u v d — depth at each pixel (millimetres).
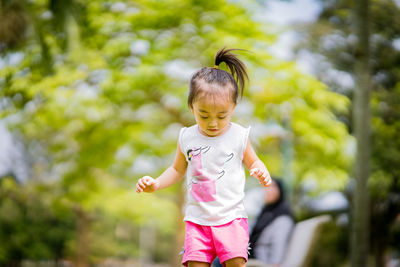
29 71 7828
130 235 33094
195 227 1941
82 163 9836
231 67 2082
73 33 7234
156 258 34156
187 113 8148
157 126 9281
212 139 1973
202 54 7723
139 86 7539
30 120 8547
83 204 10469
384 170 11648
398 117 11594
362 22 6816
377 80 11992
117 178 11906
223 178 1936
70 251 21891
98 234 25906
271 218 4371
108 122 8766
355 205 6832
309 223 4375
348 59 11180
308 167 8930
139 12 7590
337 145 7848
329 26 11227
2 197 14984
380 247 13641
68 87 7379
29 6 7785
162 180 2064
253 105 7871
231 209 1923
